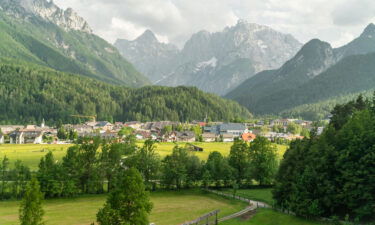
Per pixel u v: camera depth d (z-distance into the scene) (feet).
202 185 429.79
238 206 333.83
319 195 263.90
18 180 359.46
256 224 271.69
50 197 369.91
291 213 286.05
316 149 280.72
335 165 260.83
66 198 368.89
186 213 310.45
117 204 201.46
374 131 255.50
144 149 426.92
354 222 238.48
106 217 196.65
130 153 440.86
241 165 432.25
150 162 413.80
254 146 435.53
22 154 574.15
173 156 422.82
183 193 403.13
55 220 282.36
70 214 301.43
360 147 252.01
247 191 399.65
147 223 202.49
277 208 306.76
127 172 206.80
